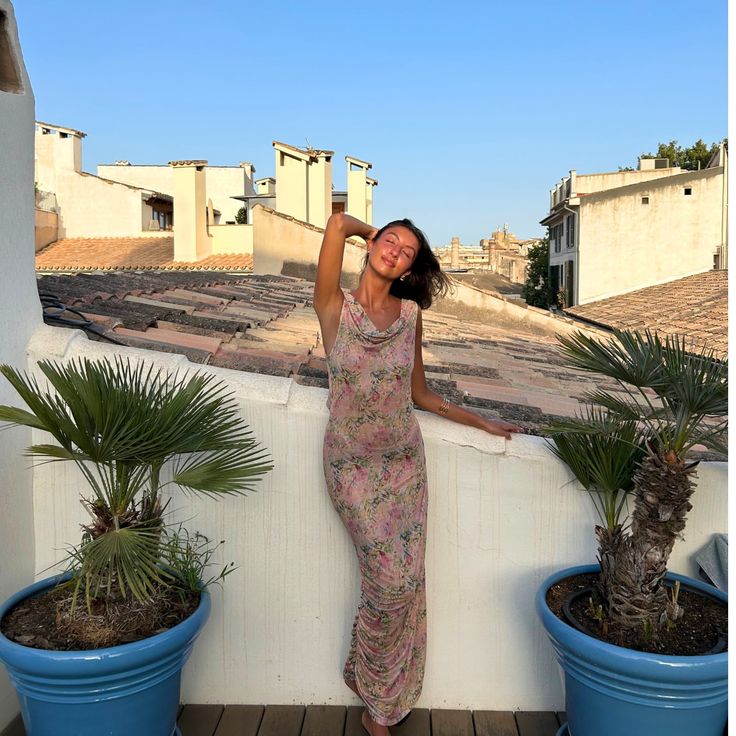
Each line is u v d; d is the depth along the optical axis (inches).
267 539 113.8
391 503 96.7
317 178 692.1
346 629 115.6
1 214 100.8
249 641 115.7
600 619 94.2
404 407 94.7
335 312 93.7
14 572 105.3
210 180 1444.4
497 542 113.6
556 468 112.0
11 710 107.3
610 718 89.6
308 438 111.7
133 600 89.8
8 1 102.8
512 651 115.6
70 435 82.3
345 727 111.6
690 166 1536.7
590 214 1058.7
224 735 108.9
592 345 98.4
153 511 93.8
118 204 1106.1
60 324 128.3
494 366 212.4
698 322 492.7
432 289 100.0
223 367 127.3
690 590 103.0
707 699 86.2
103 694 84.4
